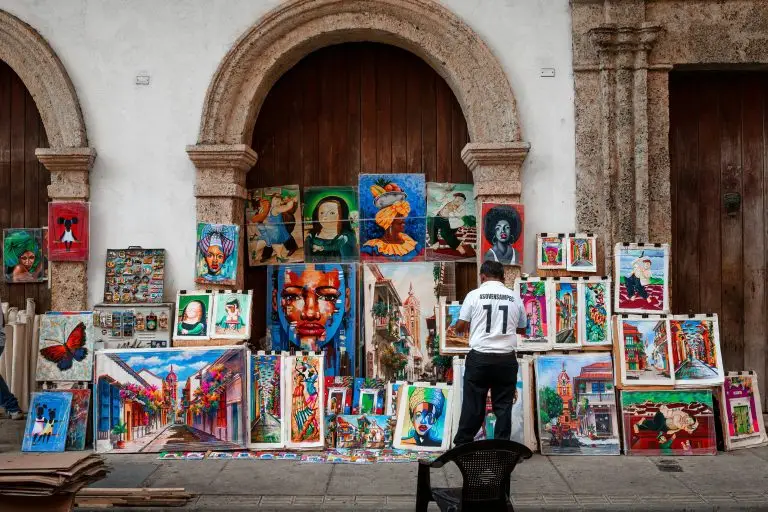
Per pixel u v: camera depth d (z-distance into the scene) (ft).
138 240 22.36
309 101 23.66
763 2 22.02
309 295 23.03
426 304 22.80
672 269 22.94
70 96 22.15
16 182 23.68
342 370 22.82
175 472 18.24
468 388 18.39
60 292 22.25
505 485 12.48
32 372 22.84
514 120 21.85
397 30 22.22
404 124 23.50
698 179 23.09
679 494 16.55
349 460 19.20
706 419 19.98
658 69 22.02
